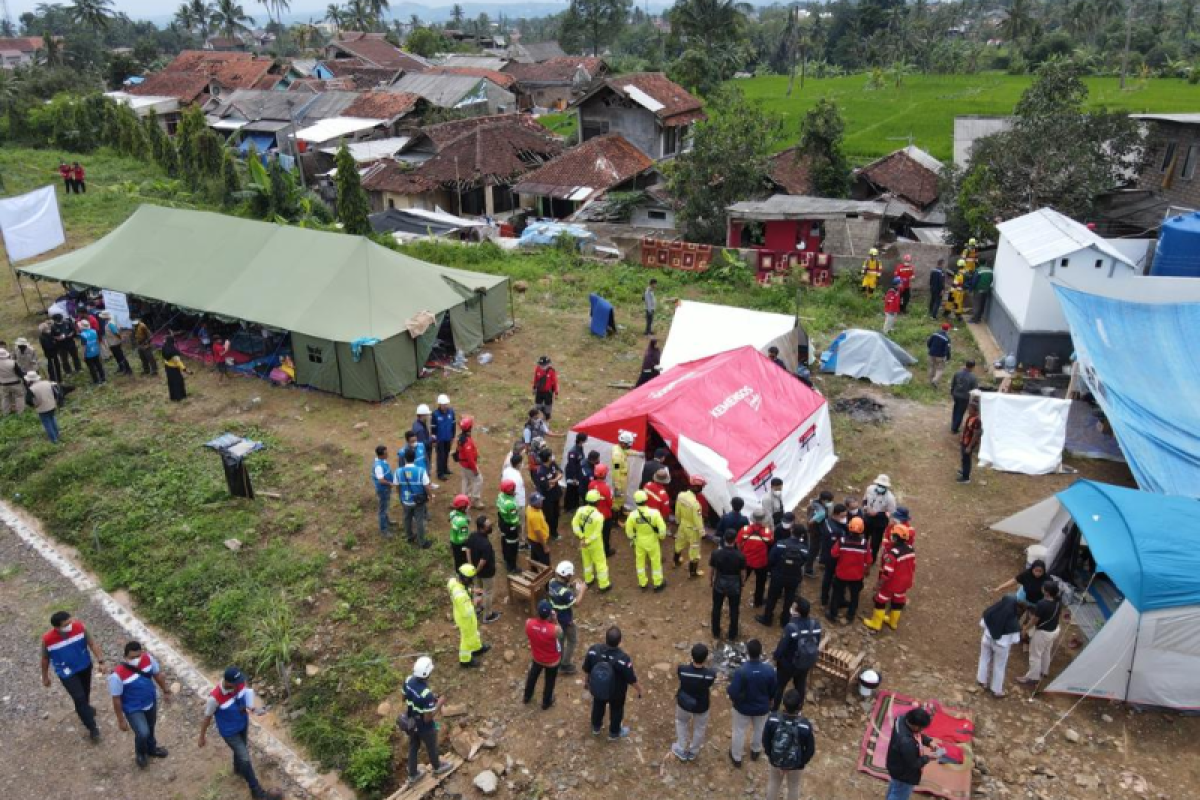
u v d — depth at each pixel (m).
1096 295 16.56
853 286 26.42
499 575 12.75
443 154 43.62
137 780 9.53
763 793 9.10
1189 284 18.45
